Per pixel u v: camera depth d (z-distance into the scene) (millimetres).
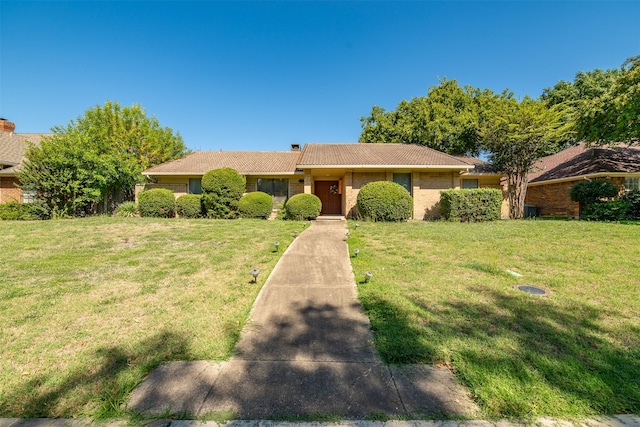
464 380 2232
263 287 4422
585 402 1963
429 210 15078
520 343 2719
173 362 2512
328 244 7496
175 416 1883
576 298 3854
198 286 4426
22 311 3496
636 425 1788
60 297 3957
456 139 20984
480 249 6758
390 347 2695
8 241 7641
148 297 3982
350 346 2797
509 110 14406
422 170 15055
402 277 4809
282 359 2578
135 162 17516
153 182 16609
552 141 15625
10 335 2938
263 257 6145
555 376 2227
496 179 17891
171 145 25578
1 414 1907
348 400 2043
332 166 14148
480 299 3846
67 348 2703
